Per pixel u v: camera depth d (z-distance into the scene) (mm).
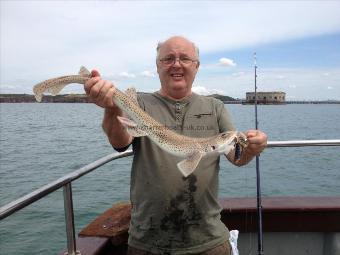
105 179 13609
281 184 12695
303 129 33000
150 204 2881
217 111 3223
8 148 23891
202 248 2904
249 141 2889
